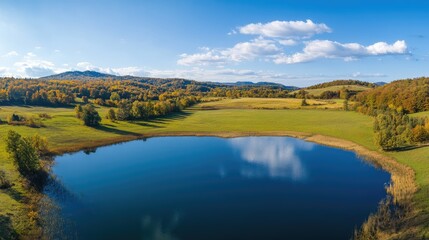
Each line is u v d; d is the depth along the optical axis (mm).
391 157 65750
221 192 51469
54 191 49875
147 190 52438
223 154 76812
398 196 43906
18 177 49688
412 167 56812
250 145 86438
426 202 39594
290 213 43094
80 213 42719
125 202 47188
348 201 46594
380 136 70812
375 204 45031
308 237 36375
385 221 36812
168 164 68312
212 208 45156
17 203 41188
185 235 37094
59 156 73000
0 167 52875
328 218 41219
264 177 58750
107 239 35531
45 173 56688
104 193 50844
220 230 38406
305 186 53562
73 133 90812
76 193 50469
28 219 37469
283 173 61094
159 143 90125
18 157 50969
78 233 36781
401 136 72750
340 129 98875
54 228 37438
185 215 42719
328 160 69562
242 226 39438
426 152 62375
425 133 70688
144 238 35969
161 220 41000
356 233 36219
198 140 93938
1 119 98938
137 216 42188
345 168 63219
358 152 74750
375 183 53656
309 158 71562
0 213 36812
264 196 49469
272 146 84750
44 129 90312
